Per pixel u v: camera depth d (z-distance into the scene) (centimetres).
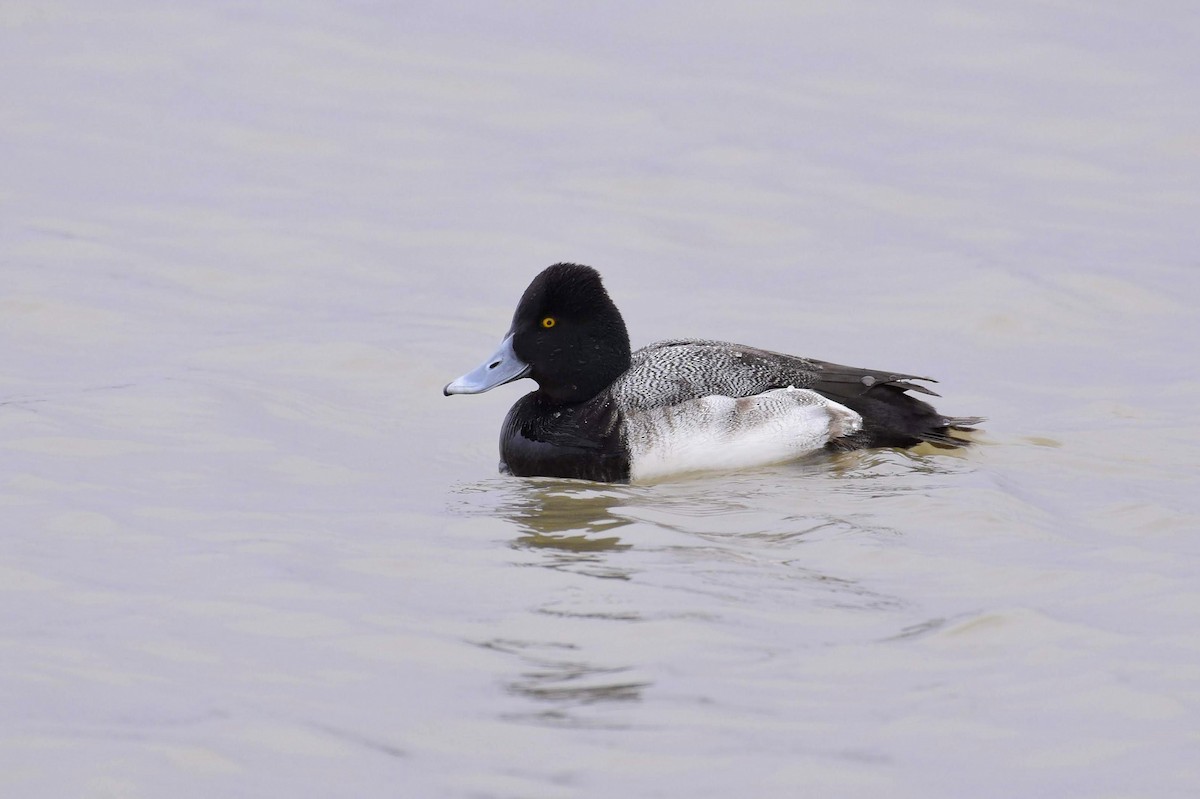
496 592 816
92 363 1331
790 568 853
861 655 729
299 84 2302
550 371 1133
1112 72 2334
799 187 1916
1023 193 1908
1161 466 1066
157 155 2009
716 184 1919
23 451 1077
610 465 1080
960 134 2111
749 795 606
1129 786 613
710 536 915
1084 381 1323
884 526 926
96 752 634
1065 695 687
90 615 779
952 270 1631
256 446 1128
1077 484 1029
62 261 1612
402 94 2273
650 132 2109
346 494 1021
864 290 1590
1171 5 2641
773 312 1527
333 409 1248
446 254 1695
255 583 826
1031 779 619
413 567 857
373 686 698
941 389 1310
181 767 624
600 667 717
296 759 632
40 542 895
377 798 604
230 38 2495
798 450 1082
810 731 655
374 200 1862
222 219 1778
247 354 1373
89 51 2431
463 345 1419
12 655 726
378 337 1430
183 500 988
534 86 2305
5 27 2531
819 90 2283
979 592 815
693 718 665
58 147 2027
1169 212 1841
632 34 2547
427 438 1197
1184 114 2156
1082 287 1575
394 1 2705
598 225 1780
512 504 998
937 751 639
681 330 1476
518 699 685
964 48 2448
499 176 1952
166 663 721
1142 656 726
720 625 765
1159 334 1457
